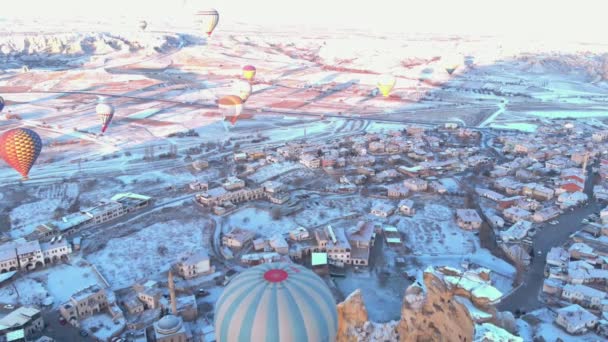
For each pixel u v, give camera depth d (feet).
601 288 427.33
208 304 408.46
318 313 192.65
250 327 187.11
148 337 362.12
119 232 536.42
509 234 519.19
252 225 562.25
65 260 476.95
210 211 594.65
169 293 419.95
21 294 418.51
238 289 197.88
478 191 651.66
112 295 407.23
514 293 421.18
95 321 383.04
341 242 485.15
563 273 438.81
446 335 288.51
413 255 493.77
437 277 303.48
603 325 369.50
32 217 572.51
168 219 570.05
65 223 536.42
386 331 302.04
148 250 499.51
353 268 467.52
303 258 488.44
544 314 389.19
